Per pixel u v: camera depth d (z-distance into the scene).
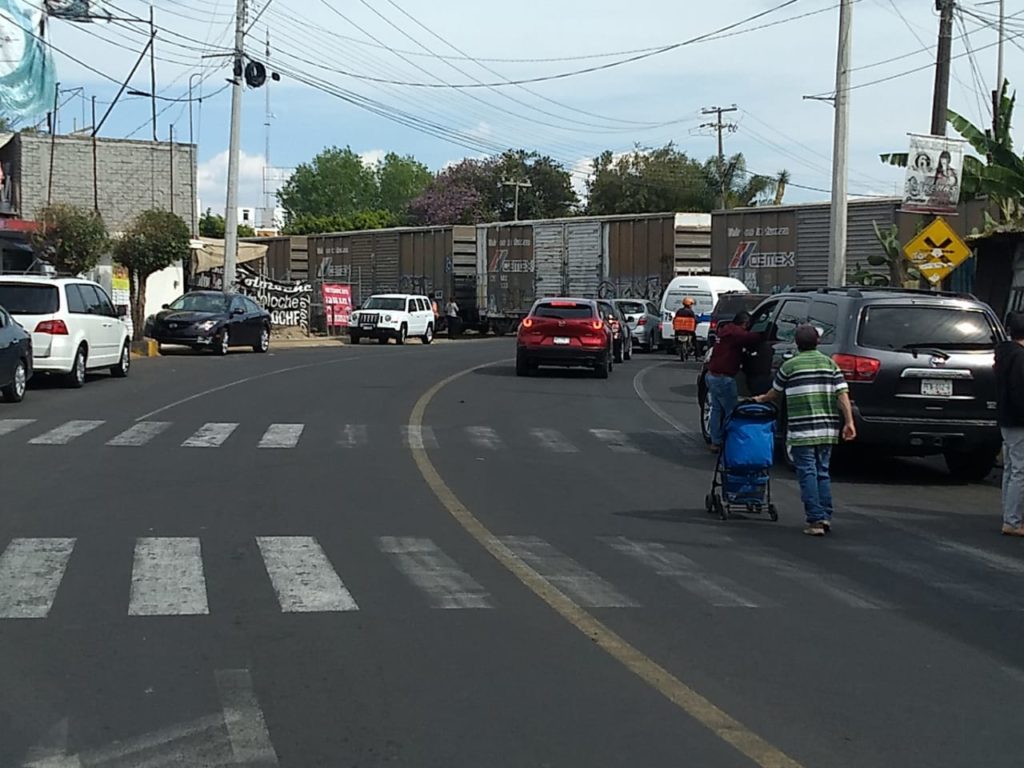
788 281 38.97
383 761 5.03
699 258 43.41
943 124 22.25
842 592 8.26
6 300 20.77
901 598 8.15
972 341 13.13
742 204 79.00
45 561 8.53
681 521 10.67
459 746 5.21
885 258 28.94
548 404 20.61
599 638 6.91
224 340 32.06
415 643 6.74
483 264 49.25
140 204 39.59
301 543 9.26
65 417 16.84
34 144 37.56
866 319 13.16
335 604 7.54
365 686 6.00
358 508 10.77
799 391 10.26
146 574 8.22
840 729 5.53
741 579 8.53
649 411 20.00
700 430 17.52
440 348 38.91
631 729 5.46
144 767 4.94
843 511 11.53
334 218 101.38
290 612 7.34
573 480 12.81
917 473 14.34
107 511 10.37
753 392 14.73
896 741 5.39
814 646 6.90
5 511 10.29
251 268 57.03
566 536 9.84
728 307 26.42
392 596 7.77
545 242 47.03
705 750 5.22
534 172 99.50
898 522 11.05
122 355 23.84
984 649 6.95
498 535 9.77
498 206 99.44
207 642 6.70
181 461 13.22
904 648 6.92
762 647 6.84
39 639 6.71
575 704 5.78
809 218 38.44
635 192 85.00
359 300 53.94
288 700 5.78
